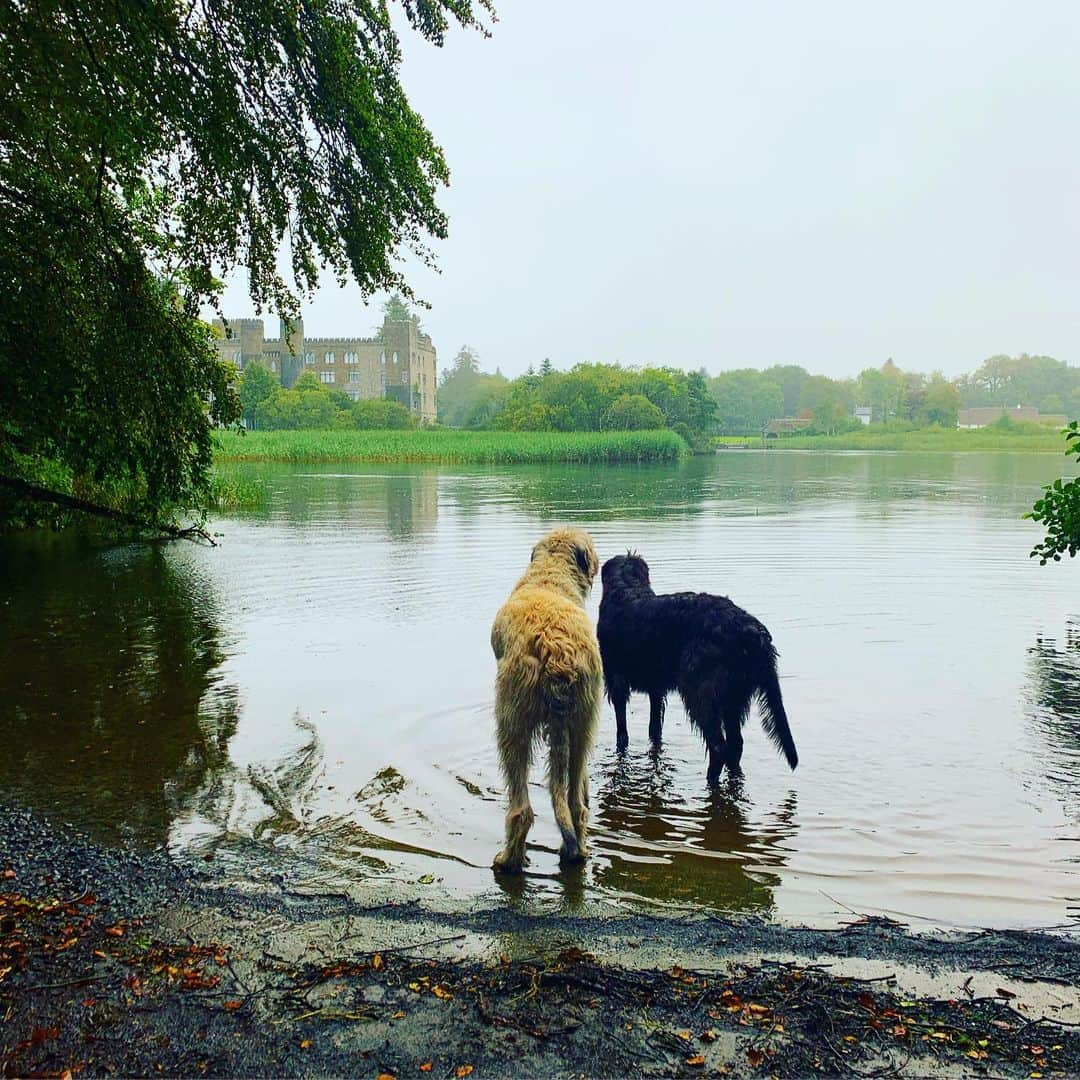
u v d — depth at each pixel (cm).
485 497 2717
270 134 955
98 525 1688
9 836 467
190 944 369
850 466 5031
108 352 1127
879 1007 324
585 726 468
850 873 437
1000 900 409
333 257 1068
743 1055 297
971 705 692
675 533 1731
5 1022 316
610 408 8288
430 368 13188
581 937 376
